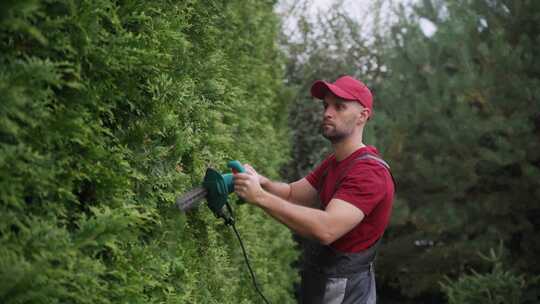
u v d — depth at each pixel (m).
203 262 2.42
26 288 1.20
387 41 6.66
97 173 1.54
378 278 6.89
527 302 4.91
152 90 1.78
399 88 6.11
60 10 1.44
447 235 5.98
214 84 2.48
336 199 2.16
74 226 1.53
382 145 5.95
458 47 5.45
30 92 1.26
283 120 5.81
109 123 1.72
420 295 6.88
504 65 5.11
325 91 2.36
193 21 2.41
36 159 1.33
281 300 4.66
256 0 4.07
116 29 1.56
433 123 5.73
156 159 1.90
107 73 1.55
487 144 5.59
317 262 2.31
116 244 1.63
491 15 5.46
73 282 1.37
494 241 5.34
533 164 5.27
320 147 7.12
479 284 3.92
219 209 2.09
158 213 1.93
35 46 1.36
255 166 3.84
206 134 2.41
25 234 1.27
